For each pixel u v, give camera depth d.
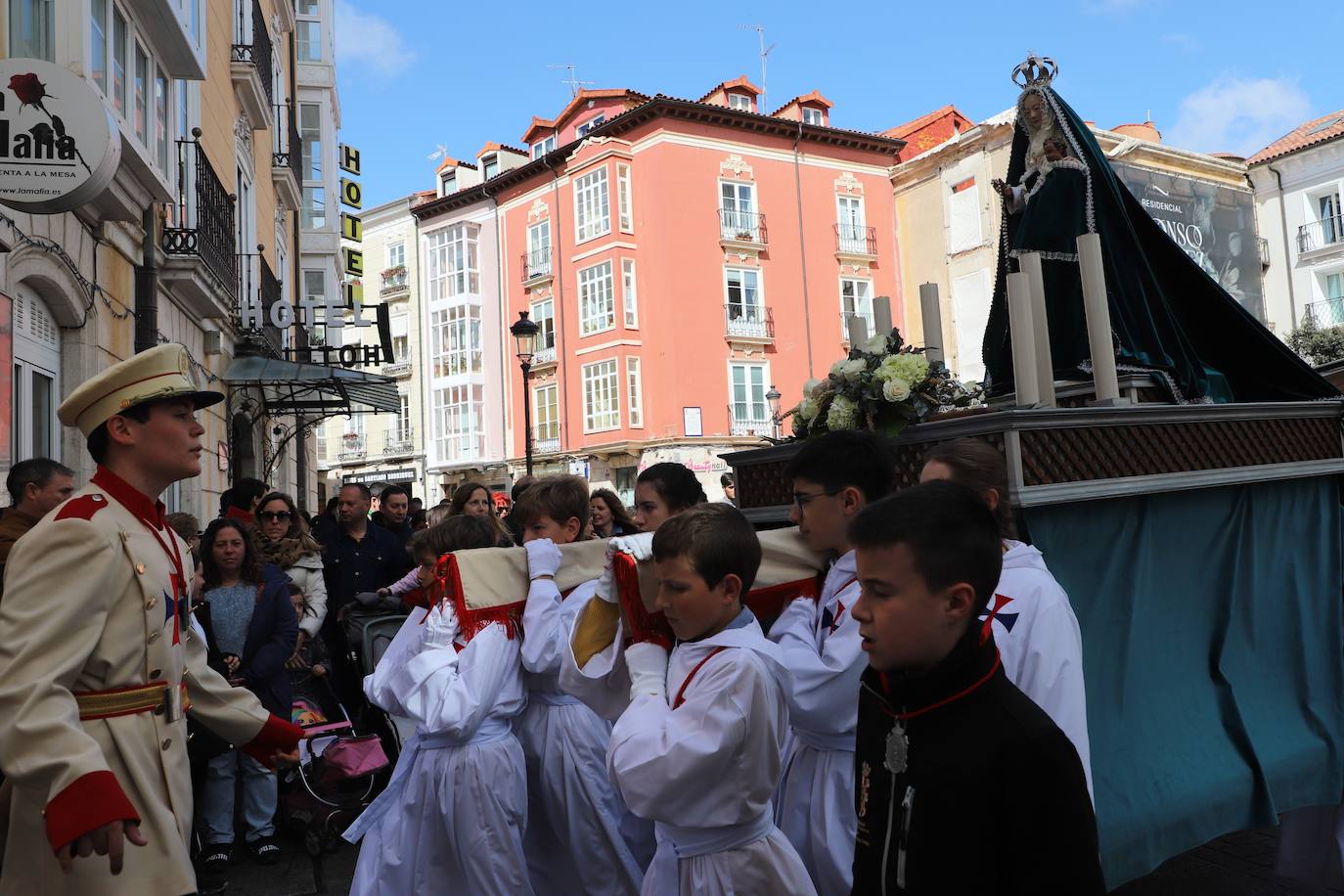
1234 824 3.25
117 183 7.84
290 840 5.42
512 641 3.22
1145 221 4.39
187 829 2.44
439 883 3.17
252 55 14.43
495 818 3.13
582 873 3.36
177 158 10.52
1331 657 3.82
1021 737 1.58
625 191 31.55
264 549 6.00
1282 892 3.83
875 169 33.72
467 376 36.47
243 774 5.10
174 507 10.57
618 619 2.64
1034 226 4.22
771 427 31.45
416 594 3.65
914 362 3.39
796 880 2.29
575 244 32.94
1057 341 4.26
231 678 5.03
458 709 3.03
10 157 5.60
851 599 2.57
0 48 6.41
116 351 8.74
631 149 31.62
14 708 2.12
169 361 2.57
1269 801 3.32
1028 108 4.34
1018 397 3.44
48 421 7.49
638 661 2.44
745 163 31.75
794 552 2.94
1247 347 4.45
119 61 8.39
